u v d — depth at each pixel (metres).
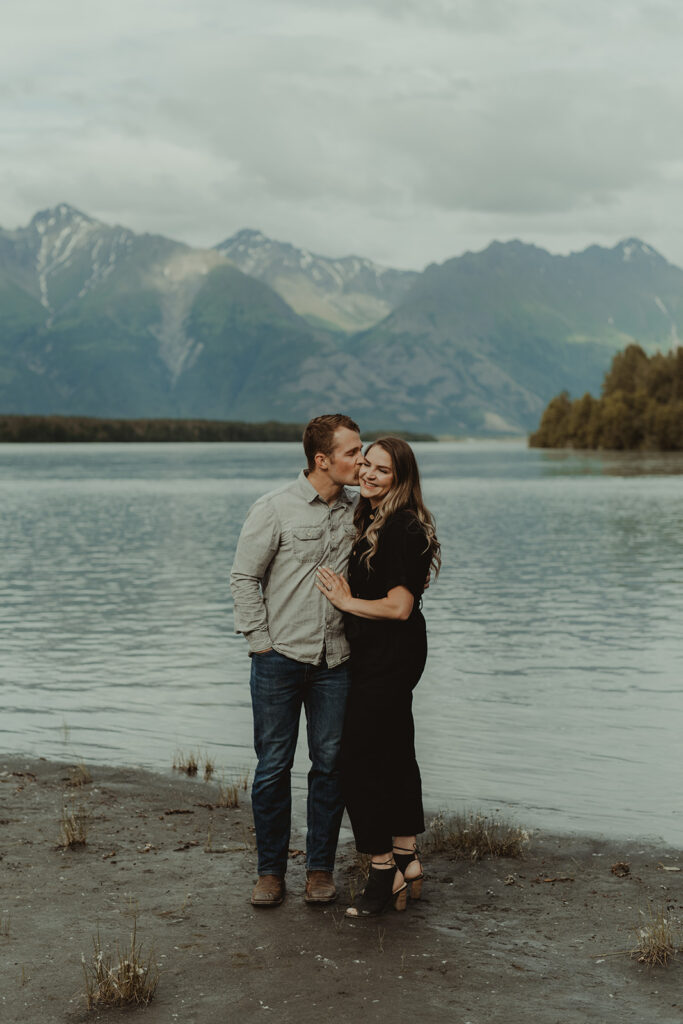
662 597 19.80
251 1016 3.85
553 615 17.61
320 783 5.14
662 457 127.88
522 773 8.08
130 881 5.36
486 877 5.52
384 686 4.95
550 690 11.52
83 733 9.54
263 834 5.10
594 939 4.61
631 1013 3.86
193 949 4.48
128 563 26.23
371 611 4.95
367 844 4.93
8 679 12.41
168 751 8.83
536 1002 3.96
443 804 7.21
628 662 13.33
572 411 176.50
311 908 5.02
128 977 3.99
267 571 5.20
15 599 20.08
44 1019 3.83
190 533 34.97
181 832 6.28
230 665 13.32
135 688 11.84
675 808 7.09
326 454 5.08
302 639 5.09
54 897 5.12
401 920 4.86
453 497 54.50
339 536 5.16
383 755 4.98
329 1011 3.88
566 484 67.56
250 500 53.41
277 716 5.14
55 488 65.38
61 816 6.64
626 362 165.25
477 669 12.88
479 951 4.47
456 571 24.14
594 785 7.73
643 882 5.42
